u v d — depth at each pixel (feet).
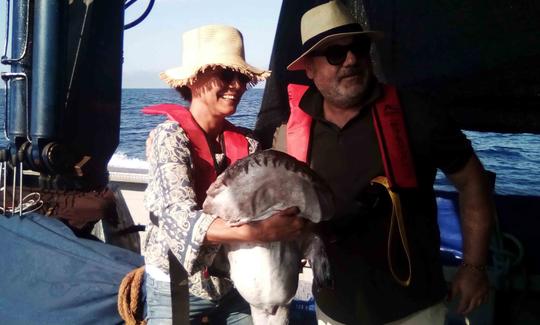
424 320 6.52
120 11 11.46
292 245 5.64
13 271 9.00
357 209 6.48
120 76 11.54
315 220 5.40
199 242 5.45
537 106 10.25
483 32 9.96
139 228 11.01
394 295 6.48
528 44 9.62
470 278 6.60
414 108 6.49
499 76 10.09
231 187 5.39
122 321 8.30
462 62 10.29
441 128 6.40
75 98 10.44
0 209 9.71
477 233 6.63
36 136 9.70
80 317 8.38
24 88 9.88
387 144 6.38
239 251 5.58
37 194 9.82
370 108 6.56
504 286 8.45
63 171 10.12
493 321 8.61
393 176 6.35
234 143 6.67
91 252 8.70
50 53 9.66
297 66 7.04
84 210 9.84
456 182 6.69
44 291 8.68
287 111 11.08
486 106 10.59
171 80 6.26
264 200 5.31
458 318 8.80
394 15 10.95
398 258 6.45
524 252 8.53
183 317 6.09
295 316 10.02
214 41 6.16
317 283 5.74
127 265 8.48
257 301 5.67
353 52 6.37
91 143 10.88
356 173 6.53
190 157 6.05
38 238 9.04
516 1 9.55
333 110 6.73
